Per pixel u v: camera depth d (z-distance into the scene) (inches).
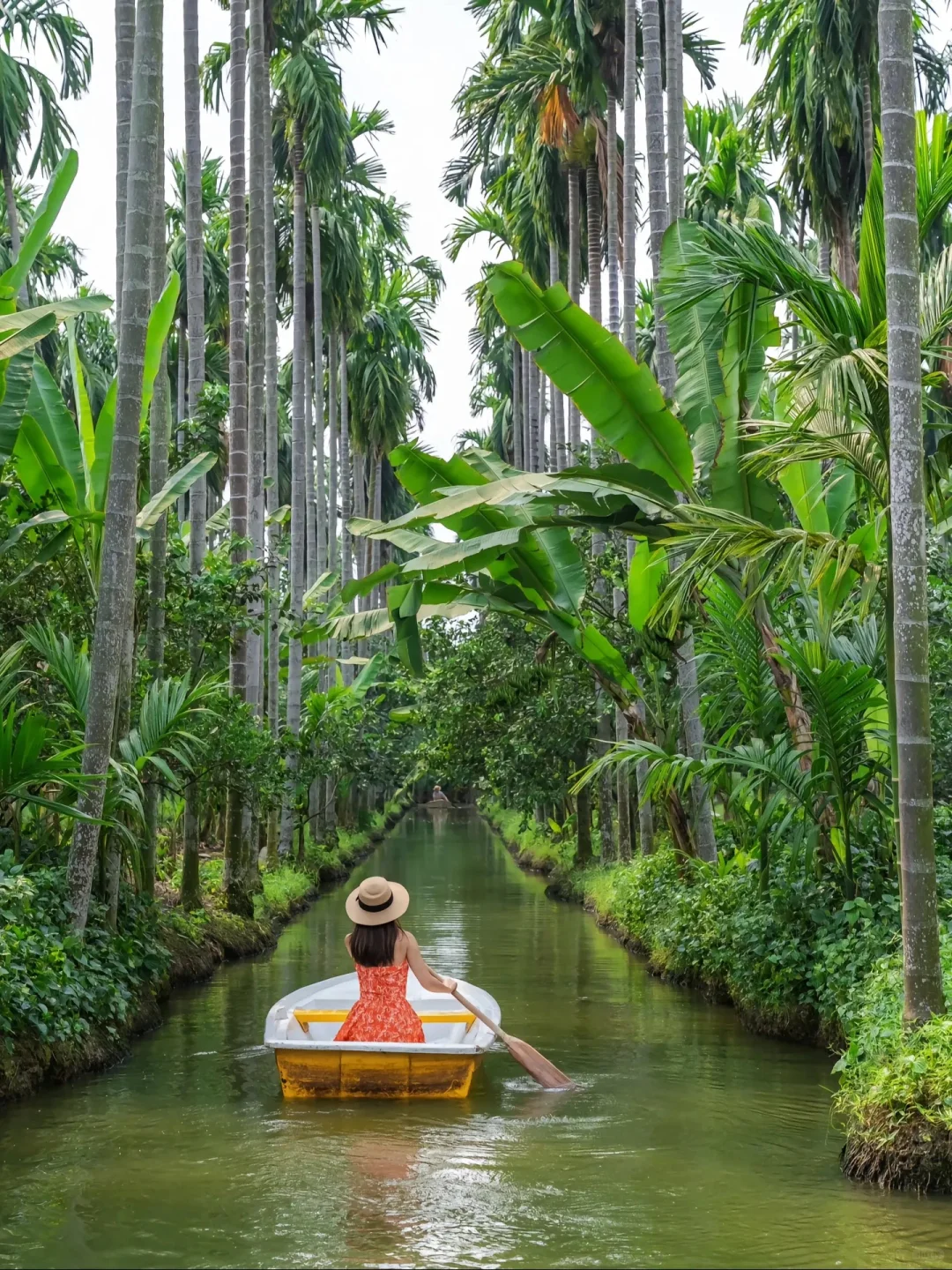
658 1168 265.9
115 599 415.8
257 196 978.7
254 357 940.6
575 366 430.6
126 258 419.5
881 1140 253.8
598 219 1093.8
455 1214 234.1
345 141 1147.3
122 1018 396.5
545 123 1032.2
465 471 515.2
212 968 577.6
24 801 394.3
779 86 921.5
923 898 277.9
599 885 871.7
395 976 358.3
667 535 454.0
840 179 906.1
